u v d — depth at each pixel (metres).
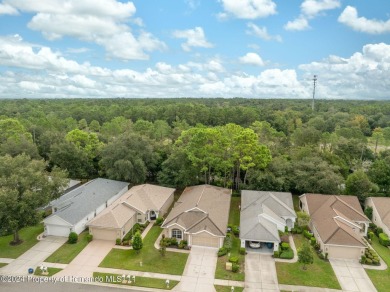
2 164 39.31
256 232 38.81
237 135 55.66
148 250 38.47
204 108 123.94
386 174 54.25
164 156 62.59
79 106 153.88
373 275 34.25
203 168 54.84
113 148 58.28
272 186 53.97
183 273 33.88
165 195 51.69
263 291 31.12
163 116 123.62
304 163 55.12
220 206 46.62
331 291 31.38
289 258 37.16
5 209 35.19
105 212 42.66
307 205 48.50
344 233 38.12
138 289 31.09
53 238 41.12
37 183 39.34
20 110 151.38
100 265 35.00
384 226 43.72
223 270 34.56
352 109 166.00
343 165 60.66
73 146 61.38
